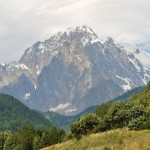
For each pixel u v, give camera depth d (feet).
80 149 282.77
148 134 257.14
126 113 333.83
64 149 315.17
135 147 215.92
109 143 264.11
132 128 289.53
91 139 301.22
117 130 302.86
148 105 345.31
